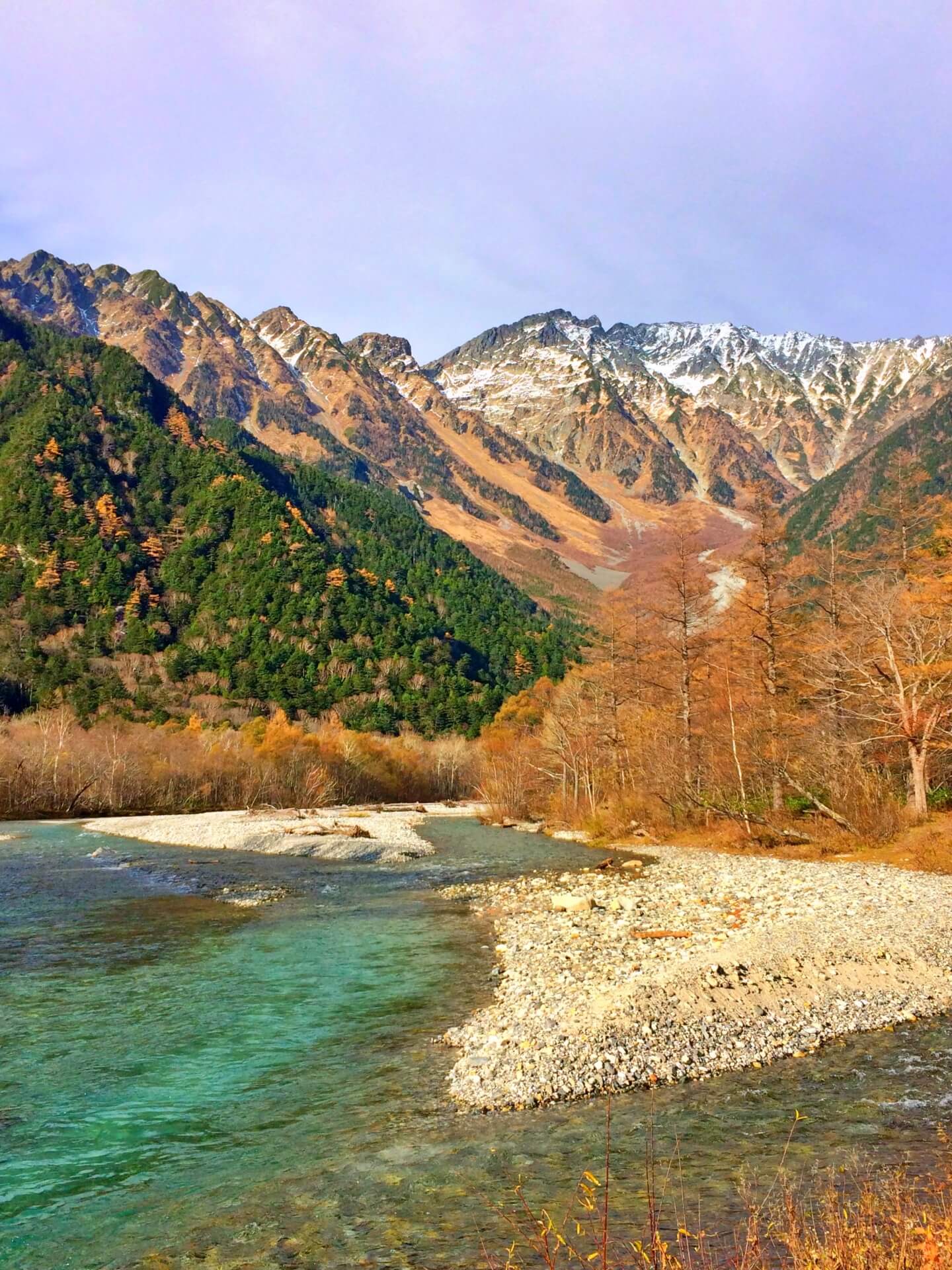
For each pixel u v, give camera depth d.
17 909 25.88
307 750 95.31
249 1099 11.07
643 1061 11.87
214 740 94.75
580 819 56.91
